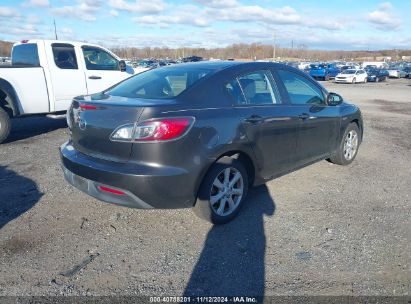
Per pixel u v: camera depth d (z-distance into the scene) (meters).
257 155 3.81
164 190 3.09
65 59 7.72
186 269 2.93
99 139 3.26
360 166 5.72
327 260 3.08
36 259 3.02
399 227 3.69
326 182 4.94
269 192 4.52
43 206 4.00
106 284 2.73
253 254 3.15
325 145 4.99
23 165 5.44
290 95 4.34
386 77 39.53
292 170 4.46
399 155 6.47
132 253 3.14
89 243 3.28
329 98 5.00
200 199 3.40
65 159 3.56
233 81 3.73
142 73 4.36
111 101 3.32
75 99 3.67
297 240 3.39
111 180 3.10
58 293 2.62
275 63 4.34
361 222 3.78
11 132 7.89
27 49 7.56
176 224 3.65
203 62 4.28
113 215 3.82
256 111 3.77
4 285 2.68
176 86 3.57
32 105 7.19
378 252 3.21
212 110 3.39
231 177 3.68
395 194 4.58
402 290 2.71
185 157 3.14
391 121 10.39
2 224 3.58
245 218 3.81
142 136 3.01
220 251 3.19
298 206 4.13
